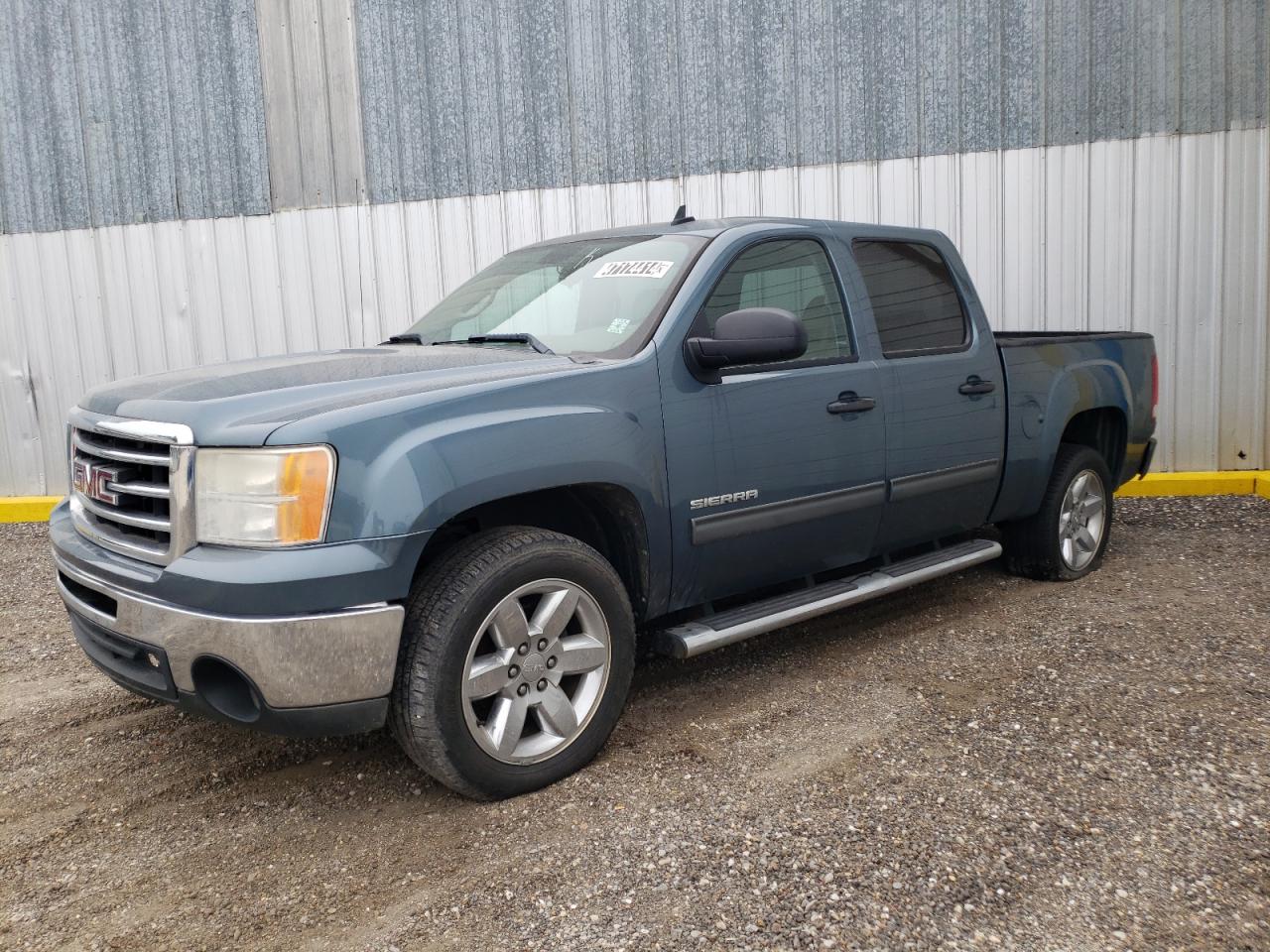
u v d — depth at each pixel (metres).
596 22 7.66
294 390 2.96
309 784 3.29
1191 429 7.53
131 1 7.99
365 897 2.62
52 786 3.35
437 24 7.80
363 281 8.09
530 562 3.01
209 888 2.70
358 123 7.95
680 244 3.87
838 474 3.96
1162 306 7.44
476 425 2.94
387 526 2.74
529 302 3.98
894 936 2.34
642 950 2.33
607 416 3.23
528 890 2.60
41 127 8.19
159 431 2.85
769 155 7.62
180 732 3.75
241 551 2.71
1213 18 7.14
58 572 3.43
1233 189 7.27
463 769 2.94
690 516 3.48
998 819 2.84
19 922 2.57
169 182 8.16
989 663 4.11
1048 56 7.30
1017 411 4.81
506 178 7.87
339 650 2.71
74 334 8.38
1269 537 6.09
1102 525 5.46
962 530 4.73
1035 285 7.50
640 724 3.64
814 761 3.27
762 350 3.32
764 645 4.48
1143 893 2.47
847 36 7.45
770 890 2.54
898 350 4.30
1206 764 3.14
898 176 7.52
